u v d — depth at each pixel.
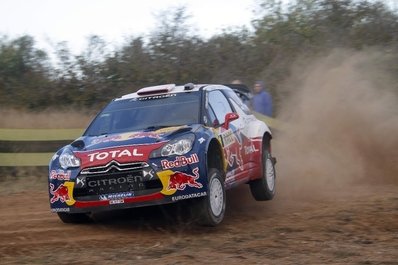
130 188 6.98
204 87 8.46
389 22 19.53
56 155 7.54
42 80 17.97
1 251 6.58
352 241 6.63
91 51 18.38
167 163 6.95
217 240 6.84
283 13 20.39
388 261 5.71
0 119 15.69
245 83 18.12
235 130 8.36
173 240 6.85
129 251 6.46
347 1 20.09
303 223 7.66
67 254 6.39
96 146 7.32
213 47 19.12
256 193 8.94
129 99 8.49
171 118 7.90
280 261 5.88
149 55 18.55
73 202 7.15
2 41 18.95
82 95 17.72
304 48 19.06
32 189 11.19
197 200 7.09
